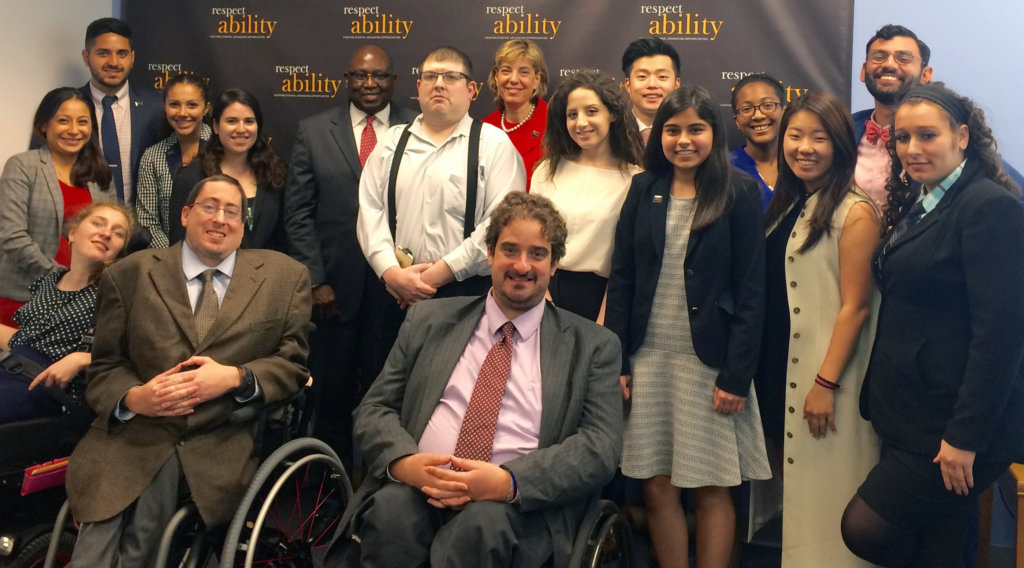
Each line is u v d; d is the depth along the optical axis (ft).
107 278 8.48
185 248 8.66
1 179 11.71
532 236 7.27
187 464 7.82
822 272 8.54
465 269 9.59
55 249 11.77
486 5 13.02
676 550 8.82
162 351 8.16
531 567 6.63
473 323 7.59
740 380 8.36
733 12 12.48
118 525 7.69
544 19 12.92
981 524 9.07
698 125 8.40
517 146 11.68
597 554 6.66
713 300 8.47
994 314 6.97
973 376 7.05
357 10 13.29
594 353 7.45
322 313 11.14
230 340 8.32
